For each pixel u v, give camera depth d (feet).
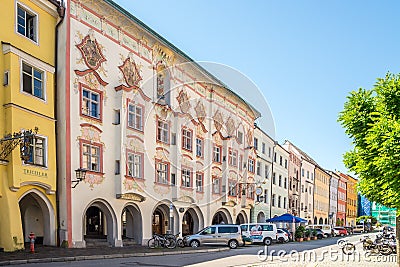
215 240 86.12
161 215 96.43
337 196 270.46
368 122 38.42
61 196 64.23
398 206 34.35
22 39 59.98
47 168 61.57
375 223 244.83
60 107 65.82
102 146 72.18
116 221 73.92
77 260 52.75
